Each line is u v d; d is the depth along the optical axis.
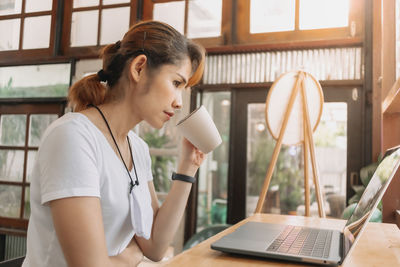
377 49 2.39
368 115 2.49
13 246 3.29
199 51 0.88
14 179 3.36
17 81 3.40
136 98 0.83
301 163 2.70
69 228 0.66
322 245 0.78
